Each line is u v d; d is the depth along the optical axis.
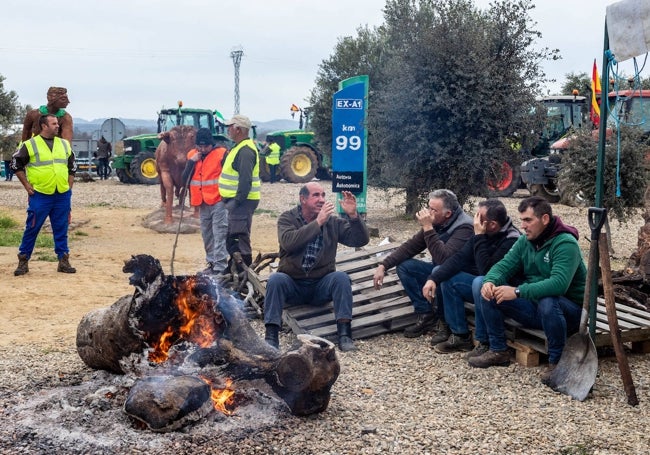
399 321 6.41
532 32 11.83
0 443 3.87
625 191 10.65
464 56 11.56
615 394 4.89
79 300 7.46
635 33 4.75
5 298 7.48
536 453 3.95
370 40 19.86
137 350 4.45
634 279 6.95
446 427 4.28
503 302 5.35
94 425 4.08
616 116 5.58
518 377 5.23
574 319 5.21
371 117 12.07
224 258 8.12
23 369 5.14
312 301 6.13
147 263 4.26
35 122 9.76
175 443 3.88
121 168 26.03
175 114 24.56
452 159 11.85
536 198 5.16
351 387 4.96
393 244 7.29
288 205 18.73
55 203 8.73
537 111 11.98
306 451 3.88
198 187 8.10
